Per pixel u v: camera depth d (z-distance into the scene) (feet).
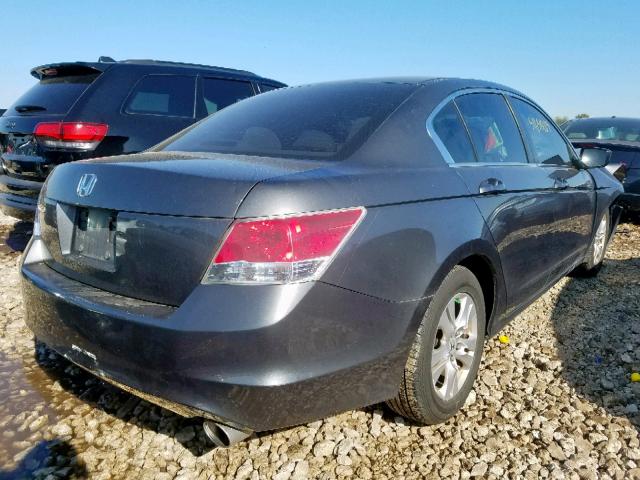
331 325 5.80
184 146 8.50
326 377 5.83
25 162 14.87
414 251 6.60
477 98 9.61
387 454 7.30
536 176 10.07
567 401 8.63
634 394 8.80
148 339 5.73
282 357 5.52
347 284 5.88
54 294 6.70
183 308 5.62
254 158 6.95
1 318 11.81
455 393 7.91
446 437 7.66
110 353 6.12
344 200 6.00
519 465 7.09
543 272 10.62
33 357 10.00
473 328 8.16
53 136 14.26
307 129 7.77
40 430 7.75
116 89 15.76
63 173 7.53
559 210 10.87
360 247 6.00
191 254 5.69
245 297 5.45
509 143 10.06
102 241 6.66
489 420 8.09
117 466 7.06
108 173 6.64
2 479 6.74
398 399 7.24
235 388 5.48
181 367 5.60
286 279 5.48
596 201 13.53
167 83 16.85
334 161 6.77
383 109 7.85
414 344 6.87
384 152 7.17
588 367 9.76
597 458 7.25
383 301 6.23
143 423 7.97
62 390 8.84
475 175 8.22
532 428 7.91
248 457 7.23
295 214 5.57
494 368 9.70
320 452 7.30
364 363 6.15
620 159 22.99
